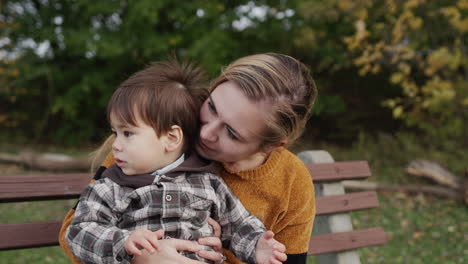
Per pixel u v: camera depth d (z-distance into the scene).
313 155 2.15
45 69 9.30
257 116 1.22
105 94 9.48
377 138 9.39
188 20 8.77
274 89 1.23
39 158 6.84
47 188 1.52
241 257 1.37
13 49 9.49
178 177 1.36
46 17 9.71
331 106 9.65
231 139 1.26
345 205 2.14
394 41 5.95
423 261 3.87
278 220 1.53
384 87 10.04
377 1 6.58
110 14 9.42
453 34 6.36
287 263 1.54
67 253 1.35
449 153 6.71
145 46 8.77
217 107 1.25
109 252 1.16
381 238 2.23
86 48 8.77
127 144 1.30
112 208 1.28
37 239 1.50
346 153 8.20
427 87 5.91
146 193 1.30
